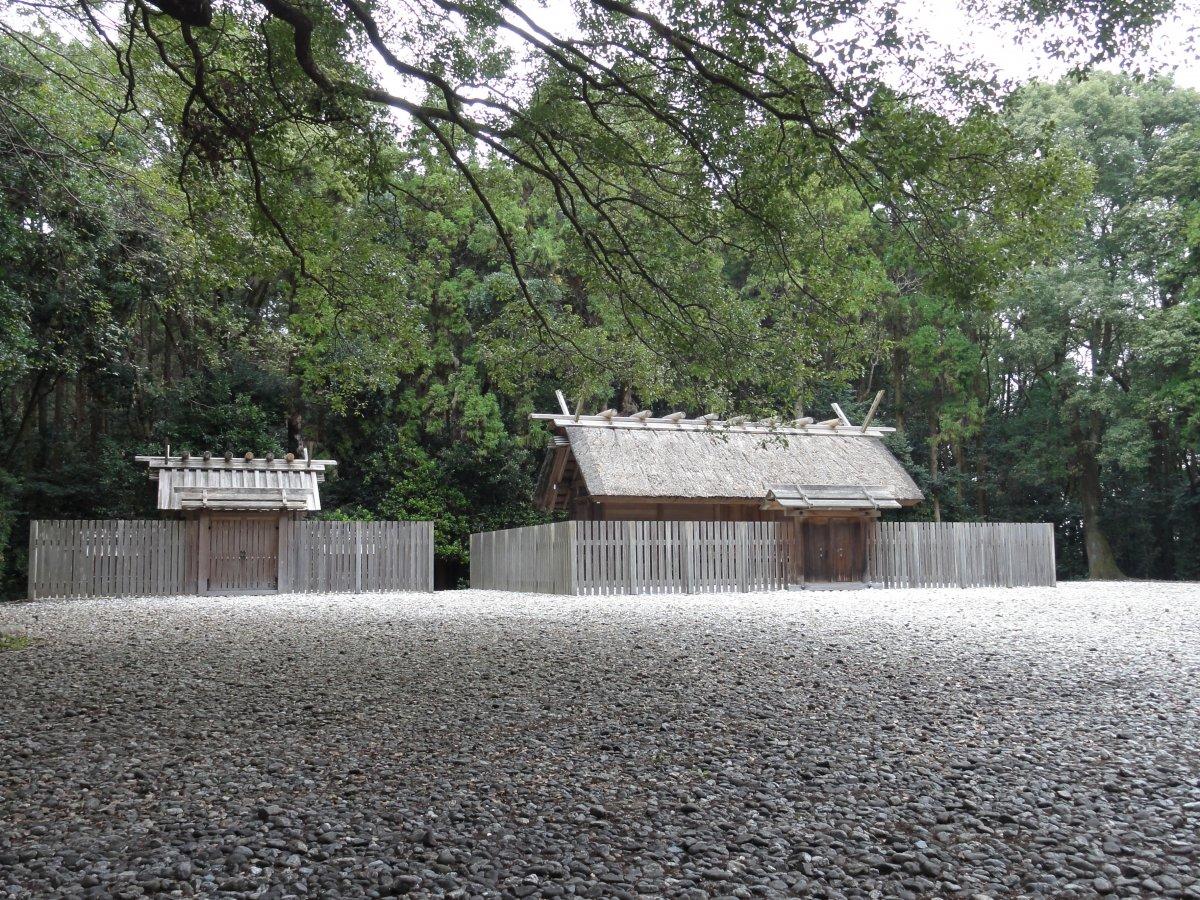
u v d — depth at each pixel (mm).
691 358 11086
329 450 32406
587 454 23266
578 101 10156
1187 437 32031
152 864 3400
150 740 5477
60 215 17109
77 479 27812
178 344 31406
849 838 3732
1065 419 34875
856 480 24156
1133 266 33938
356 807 4141
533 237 30641
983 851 3588
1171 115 34406
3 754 5137
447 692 7008
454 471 31297
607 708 6355
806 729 5707
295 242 11500
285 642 10406
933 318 35219
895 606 16031
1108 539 37250
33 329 22266
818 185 9445
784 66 8469
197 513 21953
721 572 21438
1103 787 4461
